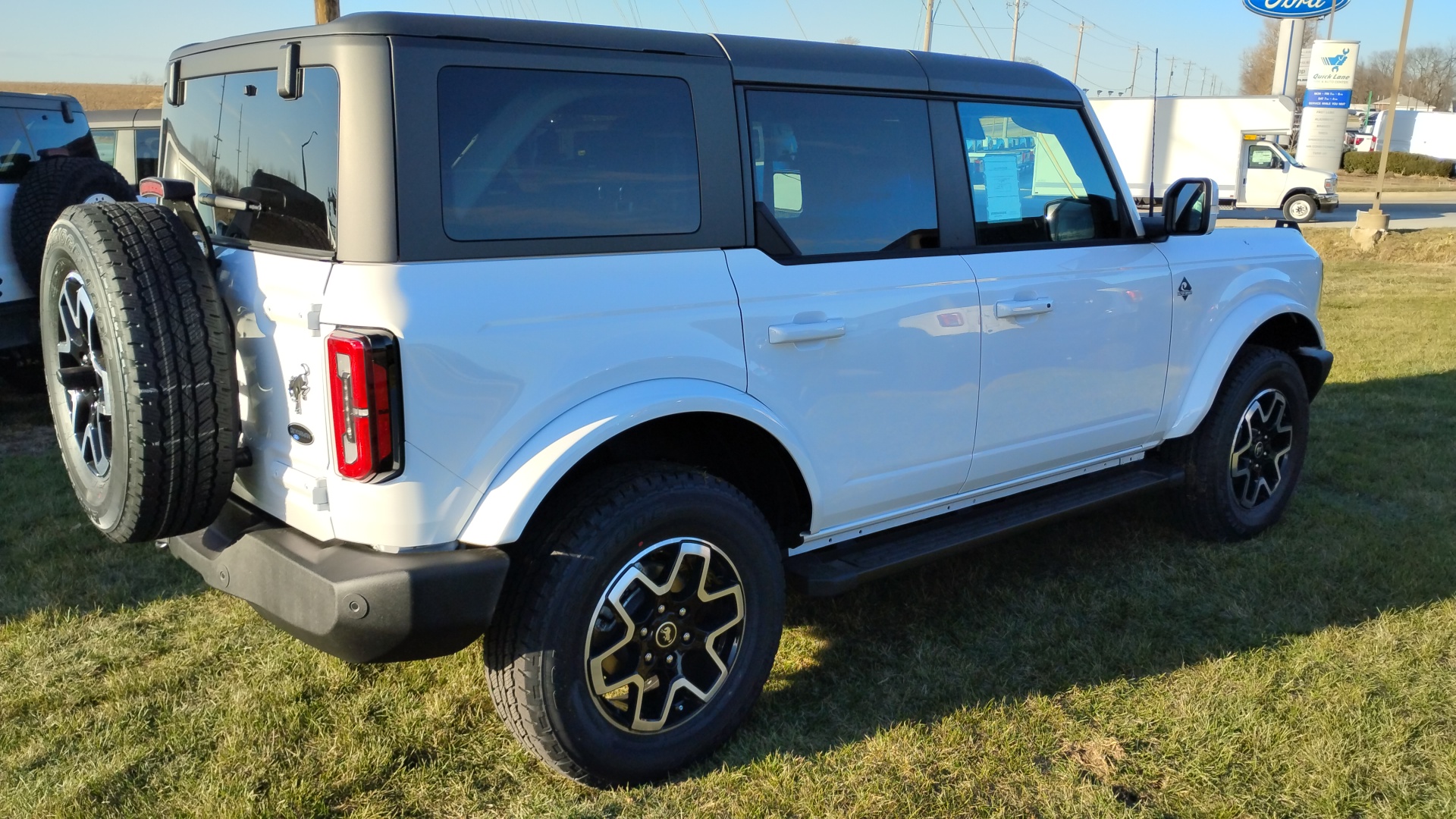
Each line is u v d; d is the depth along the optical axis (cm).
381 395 224
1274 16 2928
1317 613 374
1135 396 399
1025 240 364
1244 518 446
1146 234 401
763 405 286
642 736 271
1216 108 2502
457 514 240
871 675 332
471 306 235
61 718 303
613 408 253
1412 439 602
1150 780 278
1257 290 444
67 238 246
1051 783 276
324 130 237
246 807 260
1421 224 2236
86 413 271
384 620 231
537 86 251
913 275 320
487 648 261
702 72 281
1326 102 2811
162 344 231
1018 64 372
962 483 353
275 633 358
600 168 261
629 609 264
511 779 279
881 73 322
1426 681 323
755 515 284
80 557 423
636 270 263
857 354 306
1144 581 405
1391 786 273
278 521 265
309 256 241
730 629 286
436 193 234
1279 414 457
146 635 356
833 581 307
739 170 287
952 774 279
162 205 277
